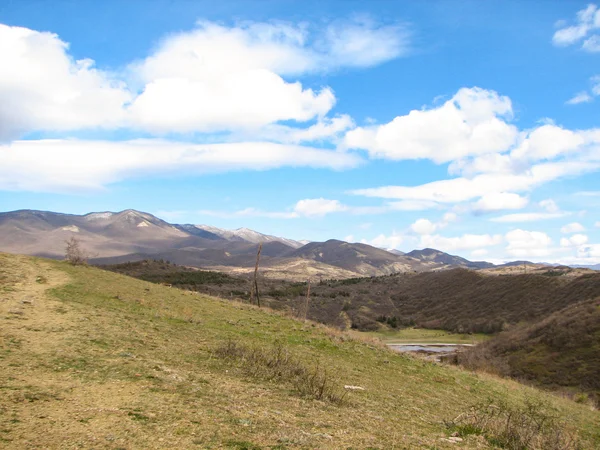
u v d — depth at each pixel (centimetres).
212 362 1239
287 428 726
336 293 12825
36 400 701
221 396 880
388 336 9012
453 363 4638
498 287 11288
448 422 1084
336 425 814
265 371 1228
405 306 12162
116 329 1455
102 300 2033
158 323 1764
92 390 798
